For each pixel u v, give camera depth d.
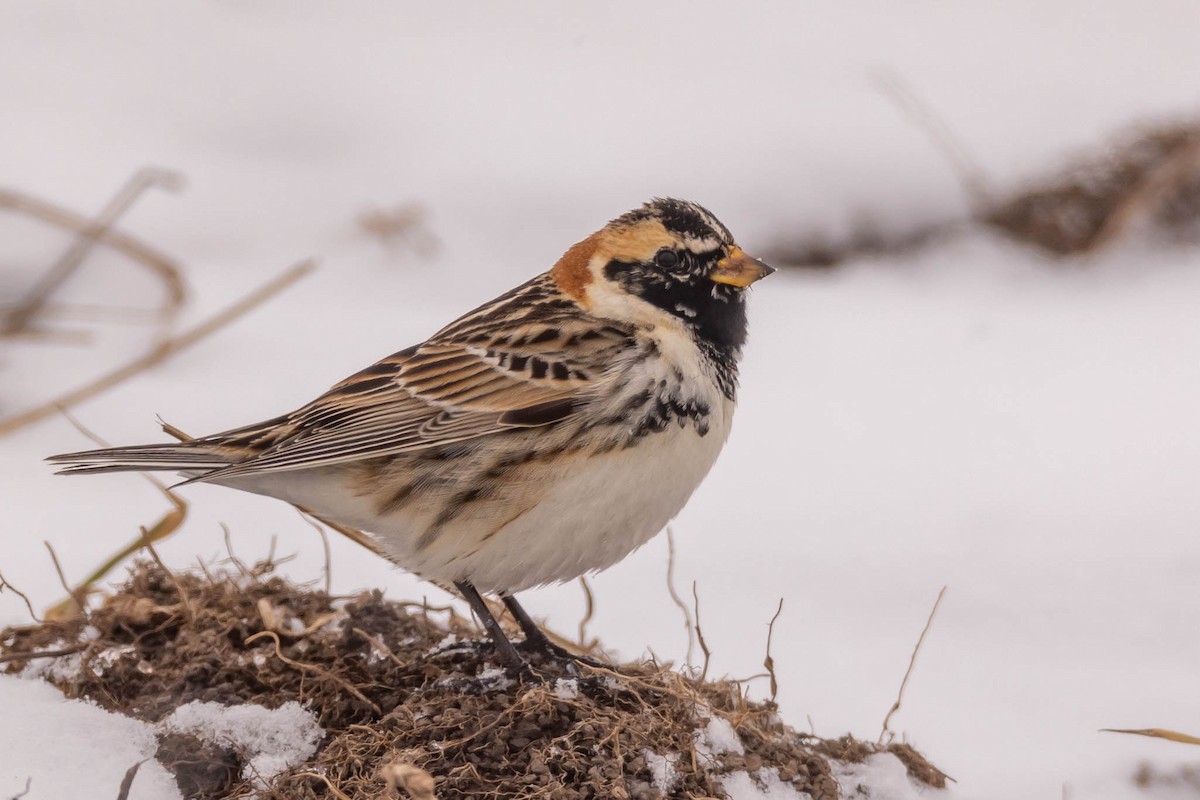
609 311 8.92
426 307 15.23
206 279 15.47
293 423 9.01
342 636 9.16
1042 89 18.34
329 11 21.55
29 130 17.80
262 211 16.83
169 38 20.34
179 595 9.34
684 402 8.67
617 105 18.66
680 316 8.93
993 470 12.68
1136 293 15.84
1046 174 16.73
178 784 7.91
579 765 7.64
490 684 8.51
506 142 18.09
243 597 9.54
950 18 21.09
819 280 16.28
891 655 10.07
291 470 8.66
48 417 12.82
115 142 17.80
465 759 7.71
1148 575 11.03
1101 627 10.41
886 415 13.65
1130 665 9.95
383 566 10.91
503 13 21.62
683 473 8.73
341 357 14.07
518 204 17.00
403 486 8.70
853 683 9.70
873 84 18.70
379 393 8.91
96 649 8.95
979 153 17.16
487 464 8.55
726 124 18.03
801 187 16.95
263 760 7.98
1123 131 16.86
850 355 14.74
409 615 9.54
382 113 18.78
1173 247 16.36
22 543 10.99
